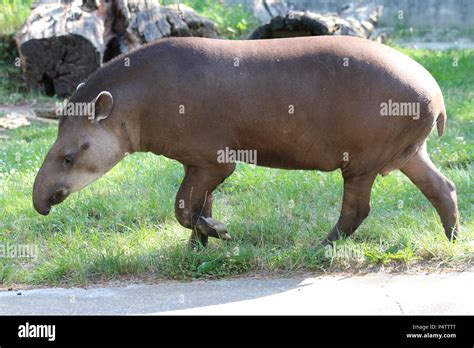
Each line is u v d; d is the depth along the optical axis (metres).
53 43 13.67
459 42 19.70
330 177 9.51
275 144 7.13
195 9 18.11
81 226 8.45
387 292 6.57
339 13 17.45
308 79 6.96
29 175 9.90
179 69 7.06
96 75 7.30
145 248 7.71
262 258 7.29
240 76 7.00
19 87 14.52
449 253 7.21
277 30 14.55
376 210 8.52
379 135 6.97
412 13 21.16
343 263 7.21
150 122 7.15
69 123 7.22
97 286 7.10
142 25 14.16
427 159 7.57
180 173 9.80
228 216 8.55
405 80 6.91
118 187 9.45
